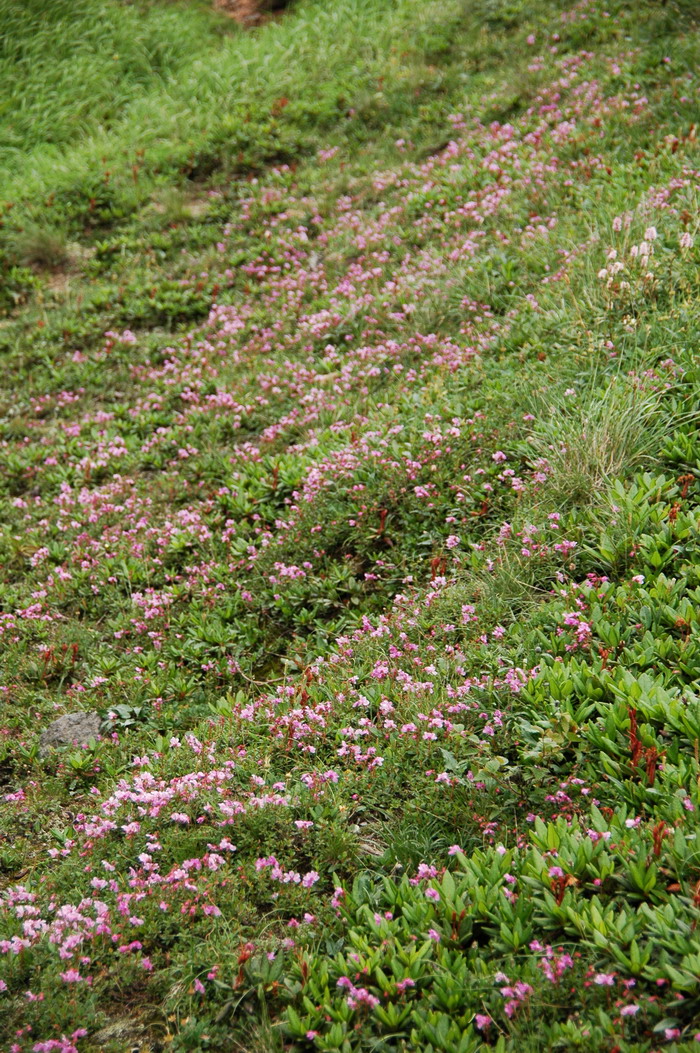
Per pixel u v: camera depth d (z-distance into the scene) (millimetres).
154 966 3650
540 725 4098
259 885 3859
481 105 13141
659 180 8867
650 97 11125
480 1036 3062
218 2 17594
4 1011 3461
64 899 4020
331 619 5949
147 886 3889
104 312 10977
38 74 15195
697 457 5445
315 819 4109
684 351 6164
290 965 3545
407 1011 3154
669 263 7148
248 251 11555
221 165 13656
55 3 15867
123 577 6812
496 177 10930
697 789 3506
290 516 6699
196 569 6598
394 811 4164
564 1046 2906
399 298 9289
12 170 14016
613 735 3939
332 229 11570
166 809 4344
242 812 4145
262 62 15461
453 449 6473
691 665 4148
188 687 5586
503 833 3818
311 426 7902
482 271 8891
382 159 12945
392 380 8203
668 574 4871
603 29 13406
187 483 7746
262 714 4922
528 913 3381
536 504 5602
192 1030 3336
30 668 6055
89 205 12836
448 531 5984
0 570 7234
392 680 4824
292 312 10172
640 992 3023
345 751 4363
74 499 7980
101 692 5746
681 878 3285
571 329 7137
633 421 5703
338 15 16281
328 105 14266
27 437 9055
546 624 4797
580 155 10406
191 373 9461
